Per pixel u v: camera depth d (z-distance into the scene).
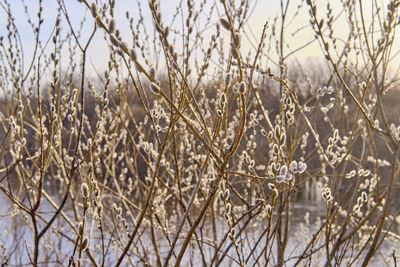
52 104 2.03
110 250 3.48
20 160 2.22
